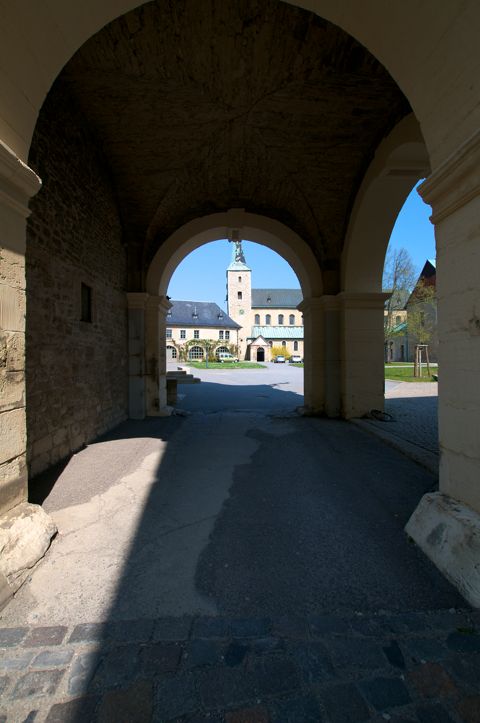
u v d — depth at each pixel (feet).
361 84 15.47
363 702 4.36
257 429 20.92
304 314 27.45
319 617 5.82
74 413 15.61
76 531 8.72
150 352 25.04
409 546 7.97
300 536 8.53
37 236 12.32
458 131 7.16
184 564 7.40
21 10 6.56
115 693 4.48
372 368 23.65
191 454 15.58
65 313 14.58
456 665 4.88
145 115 17.24
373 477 12.64
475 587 6.12
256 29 12.87
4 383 7.29
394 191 19.93
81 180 16.28
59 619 5.79
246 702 4.36
